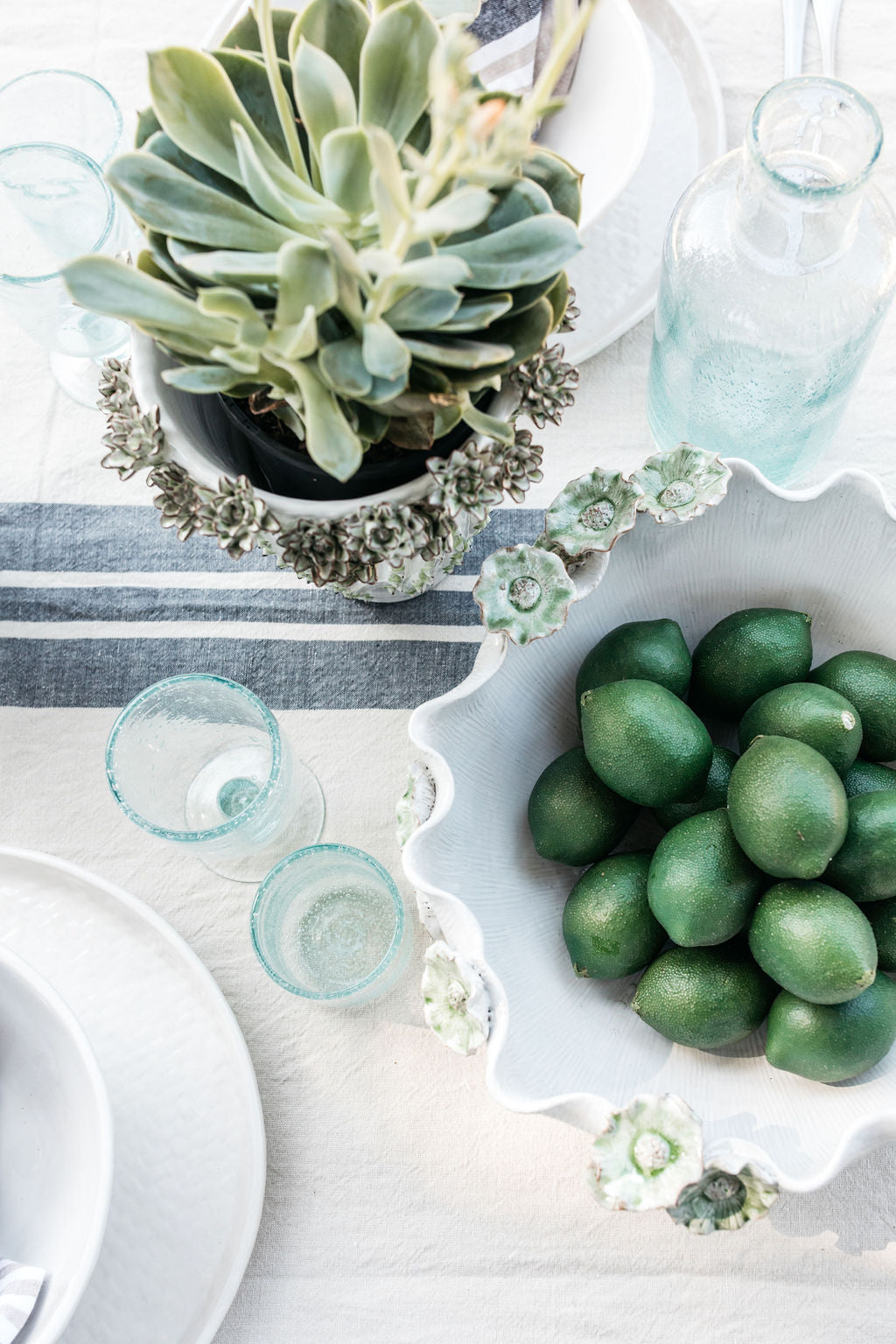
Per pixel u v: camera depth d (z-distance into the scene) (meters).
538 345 0.44
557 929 0.55
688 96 0.73
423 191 0.32
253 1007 0.64
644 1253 0.59
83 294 0.39
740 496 0.52
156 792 0.66
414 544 0.48
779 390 0.59
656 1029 0.49
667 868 0.46
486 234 0.43
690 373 0.62
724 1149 0.44
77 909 0.63
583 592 0.51
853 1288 0.58
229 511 0.47
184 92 0.39
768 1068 0.50
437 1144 0.61
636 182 0.70
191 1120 0.59
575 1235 0.59
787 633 0.52
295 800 0.65
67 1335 0.54
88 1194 0.53
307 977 0.64
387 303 0.37
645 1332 0.58
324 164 0.38
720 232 0.56
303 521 0.48
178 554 0.71
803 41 0.75
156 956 0.62
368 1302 0.59
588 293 0.69
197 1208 0.57
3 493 0.72
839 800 0.44
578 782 0.51
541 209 0.42
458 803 0.51
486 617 0.49
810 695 0.48
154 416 0.47
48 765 0.69
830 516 0.53
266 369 0.41
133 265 0.49
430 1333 0.59
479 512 0.48
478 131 0.30
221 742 0.68
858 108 0.47
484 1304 0.59
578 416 0.72
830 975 0.43
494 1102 0.62
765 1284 0.58
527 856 0.55
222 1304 0.56
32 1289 0.52
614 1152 0.42
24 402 0.74
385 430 0.44
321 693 0.69
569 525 0.51
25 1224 0.56
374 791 0.68
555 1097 0.44
